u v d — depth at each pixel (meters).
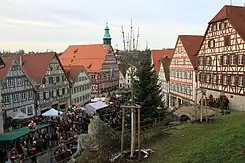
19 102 43.94
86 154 17.38
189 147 16.30
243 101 38.28
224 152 13.30
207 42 46.31
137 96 31.66
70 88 60.84
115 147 19.44
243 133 14.90
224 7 42.66
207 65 46.53
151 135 21.36
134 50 22.08
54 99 54.62
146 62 32.50
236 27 39.53
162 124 28.39
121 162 15.85
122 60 24.89
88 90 72.06
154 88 32.97
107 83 88.69
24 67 52.88
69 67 67.56
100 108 39.59
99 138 19.97
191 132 20.70
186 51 53.69
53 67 54.38
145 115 31.28
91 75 84.56
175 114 37.06
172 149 16.95
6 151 22.91
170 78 62.72
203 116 28.45
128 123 29.36
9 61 42.75
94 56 88.62
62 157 21.11
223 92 42.31
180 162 13.84
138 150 16.62
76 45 95.94
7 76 41.22
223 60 42.22
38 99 49.34
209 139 16.12
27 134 26.05
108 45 91.25
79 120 31.89
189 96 53.16
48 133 26.28
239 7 42.81
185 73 54.53
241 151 12.84
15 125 35.62
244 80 38.06
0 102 33.62
